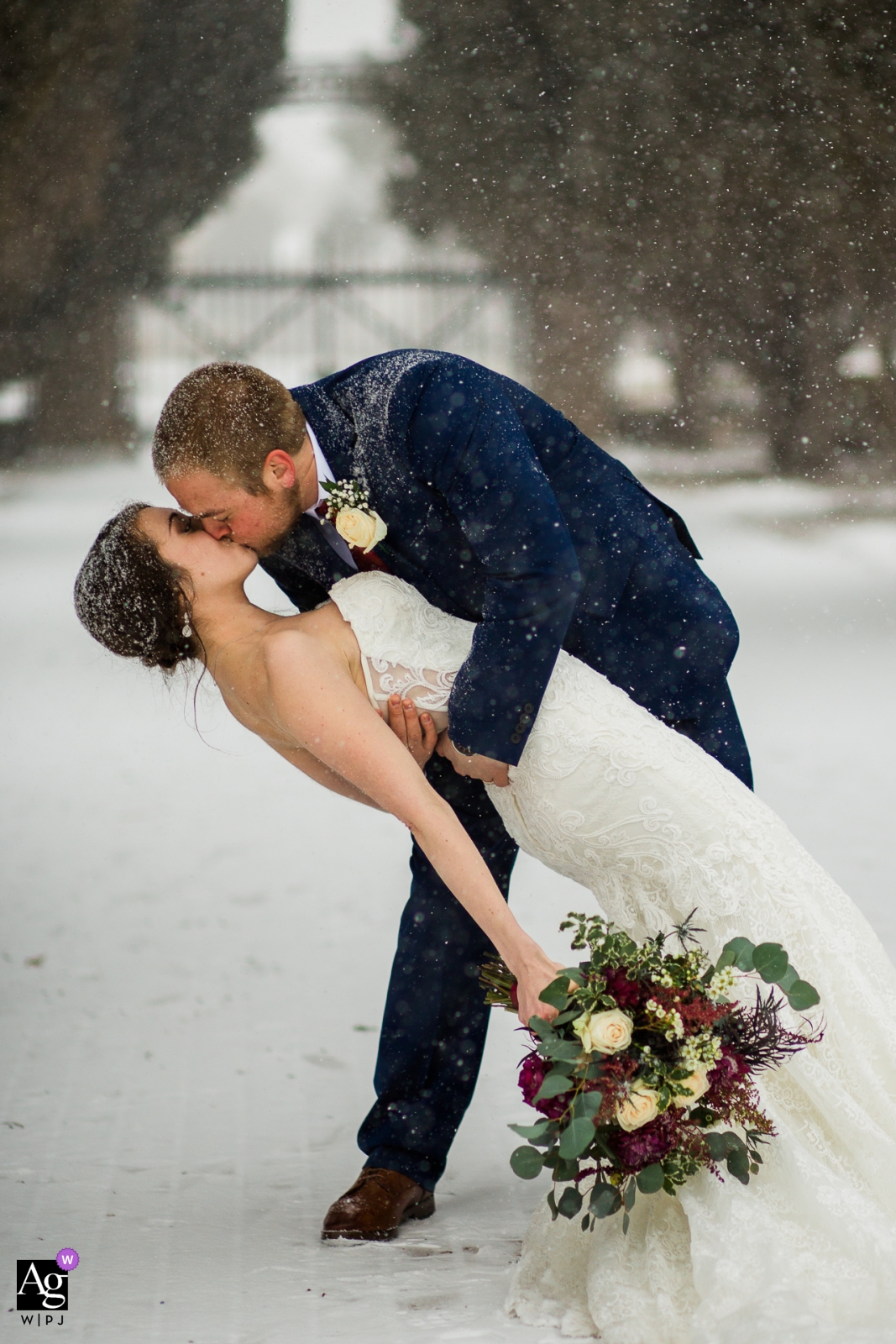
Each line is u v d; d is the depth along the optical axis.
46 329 32.94
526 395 3.10
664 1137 2.42
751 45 24.55
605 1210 2.45
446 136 32.62
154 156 32.53
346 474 2.93
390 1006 3.16
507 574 2.72
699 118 26.05
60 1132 3.67
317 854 6.74
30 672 11.96
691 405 34.53
